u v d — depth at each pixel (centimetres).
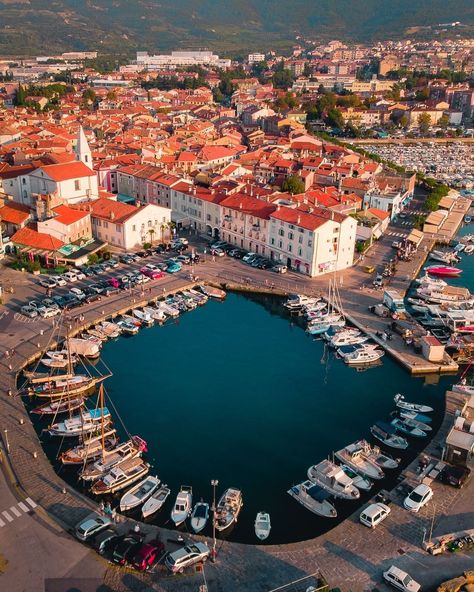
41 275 15788
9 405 10356
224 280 16025
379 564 7312
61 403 10556
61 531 7688
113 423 10275
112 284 15200
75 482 8806
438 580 7075
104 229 18062
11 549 7375
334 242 16425
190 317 14450
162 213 18500
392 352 12744
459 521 7994
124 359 12431
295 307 14650
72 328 13125
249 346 13125
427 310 14675
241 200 18438
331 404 11050
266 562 7344
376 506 8075
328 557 7425
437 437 9819
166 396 11156
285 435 10094
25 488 8412
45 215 17288
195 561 7275
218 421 10438
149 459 9394
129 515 8212
